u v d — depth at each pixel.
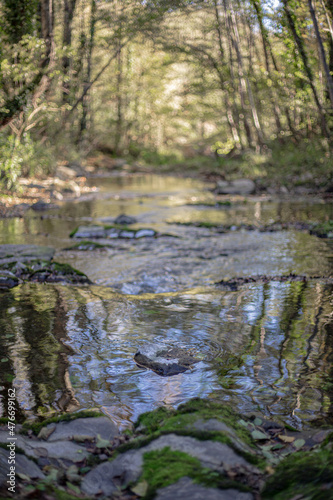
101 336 4.80
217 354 4.35
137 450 2.64
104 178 25.36
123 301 5.94
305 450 2.77
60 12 17.66
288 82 18.25
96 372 4.03
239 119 24.56
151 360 4.16
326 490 2.15
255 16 17.33
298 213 13.23
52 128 20.23
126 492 2.36
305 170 19.09
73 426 3.05
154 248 9.02
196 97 28.83
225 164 23.91
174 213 13.80
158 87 32.97
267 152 22.47
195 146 36.25
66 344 4.61
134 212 13.97
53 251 8.41
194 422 2.88
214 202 15.77
